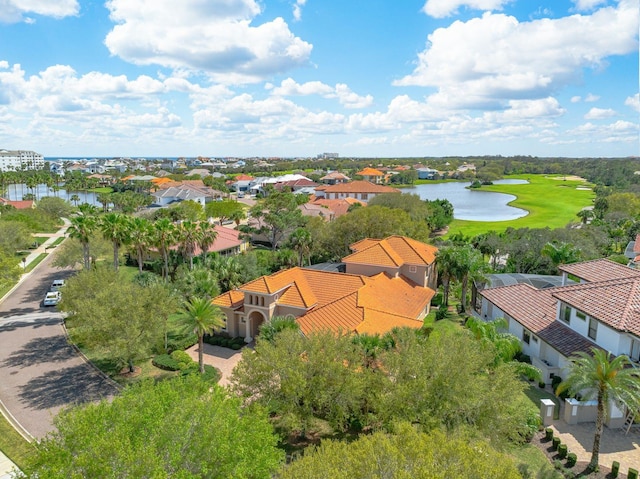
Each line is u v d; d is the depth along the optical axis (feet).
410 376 74.84
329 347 81.05
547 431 83.20
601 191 516.32
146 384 65.41
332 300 132.87
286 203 273.95
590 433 85.87
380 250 163.53
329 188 475.31
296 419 77.15
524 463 75.41
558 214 416.87
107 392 111.04
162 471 44.80
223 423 54.19
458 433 61.82
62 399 107.34
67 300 133.69
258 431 59.21
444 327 139.95
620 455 79.00
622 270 126.52
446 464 45.78
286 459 79.05
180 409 55.62
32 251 275.18
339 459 48.08
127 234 176.04
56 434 53.78
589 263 138.41
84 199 586.45
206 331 116.47
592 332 100.94
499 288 142.82
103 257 215.10
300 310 132.87
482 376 78.69
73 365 126.41
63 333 149.69
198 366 121.80
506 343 101.24
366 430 89.30
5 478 75.82
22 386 113.91
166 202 476.54
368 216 222.48
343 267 185.16
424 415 68.44
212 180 644.69
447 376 70.74
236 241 254.88
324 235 226.58
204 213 355.77
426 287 163.94
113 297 116.37
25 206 366.02
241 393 83.51
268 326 109.70
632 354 91.91
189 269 187.42
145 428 53.83
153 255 233.76
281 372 79.92
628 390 71.00
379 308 126.52
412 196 335.67
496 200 563.07
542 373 105.50
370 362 86.43
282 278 140.15
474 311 156.97
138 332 112.78
